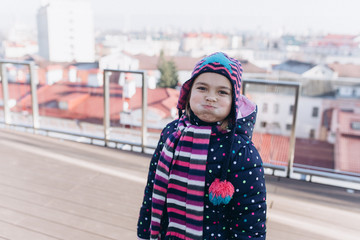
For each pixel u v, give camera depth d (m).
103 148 3.15
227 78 0.67
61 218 1.95
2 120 3.74
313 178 2.50
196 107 0.70
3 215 1.96
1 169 2.62
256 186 0.71
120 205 2.11
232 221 0.74
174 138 0.75
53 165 2.72
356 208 2.13
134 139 3.15
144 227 0.89
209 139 0.71
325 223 1.95
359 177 2.48
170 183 0.74
